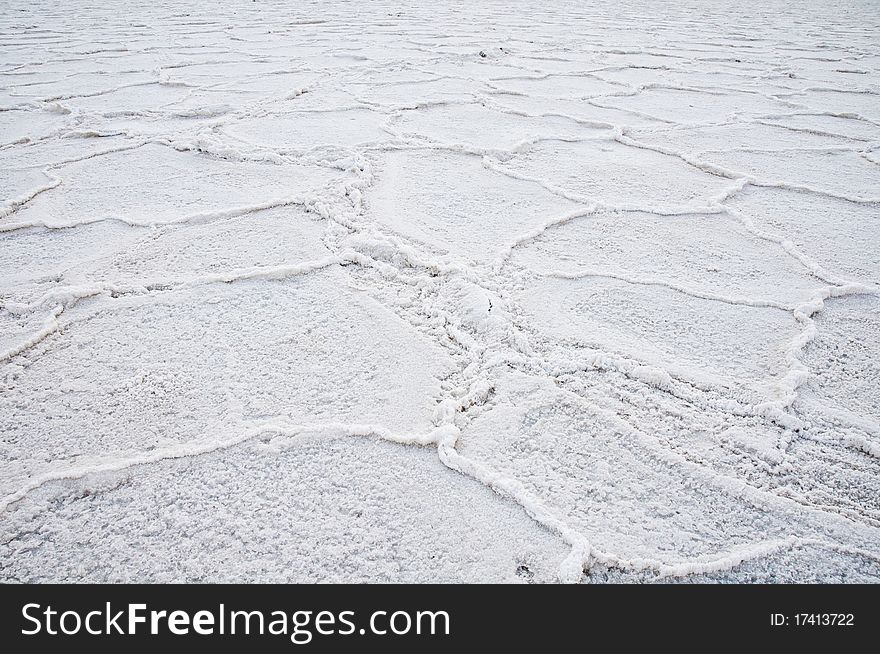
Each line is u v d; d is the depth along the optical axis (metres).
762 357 1.21
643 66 4.73
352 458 0.96
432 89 3.73
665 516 0.87
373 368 1.16
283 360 1.18
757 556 0.81
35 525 0.84
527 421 1.04
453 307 1.38
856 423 1.04
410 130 2.82
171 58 4.61
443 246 1.66
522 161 2.44
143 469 0.92
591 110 3.33
